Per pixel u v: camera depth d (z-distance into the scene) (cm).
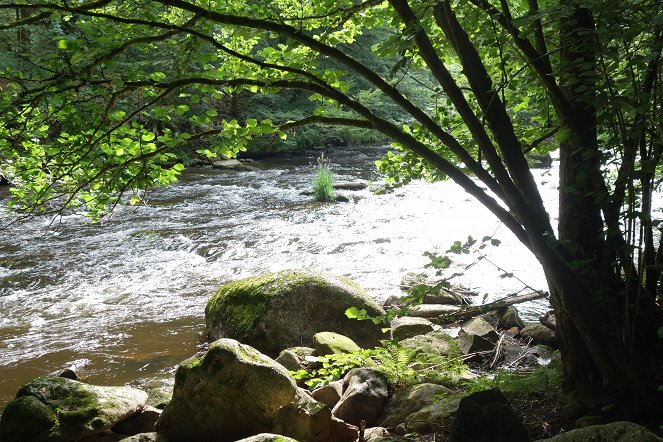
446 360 566
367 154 2500
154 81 391
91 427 451
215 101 2430
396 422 464
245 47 500
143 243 1145
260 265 1006
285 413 429
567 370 433
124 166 426
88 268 1003
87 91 439
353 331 663
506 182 372
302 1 493
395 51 330
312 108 2731
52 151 434
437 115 516
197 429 456
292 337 653
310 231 1222
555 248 372
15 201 496
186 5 372
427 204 1466
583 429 329
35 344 719
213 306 711
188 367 462
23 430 443
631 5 272
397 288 871
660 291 403
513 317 698
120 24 400
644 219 322
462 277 905
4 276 963
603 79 319
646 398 379
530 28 322
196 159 2197
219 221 1320
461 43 384
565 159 393
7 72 394
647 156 345
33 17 383
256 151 2384
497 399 372
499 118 379
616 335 382
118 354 688
